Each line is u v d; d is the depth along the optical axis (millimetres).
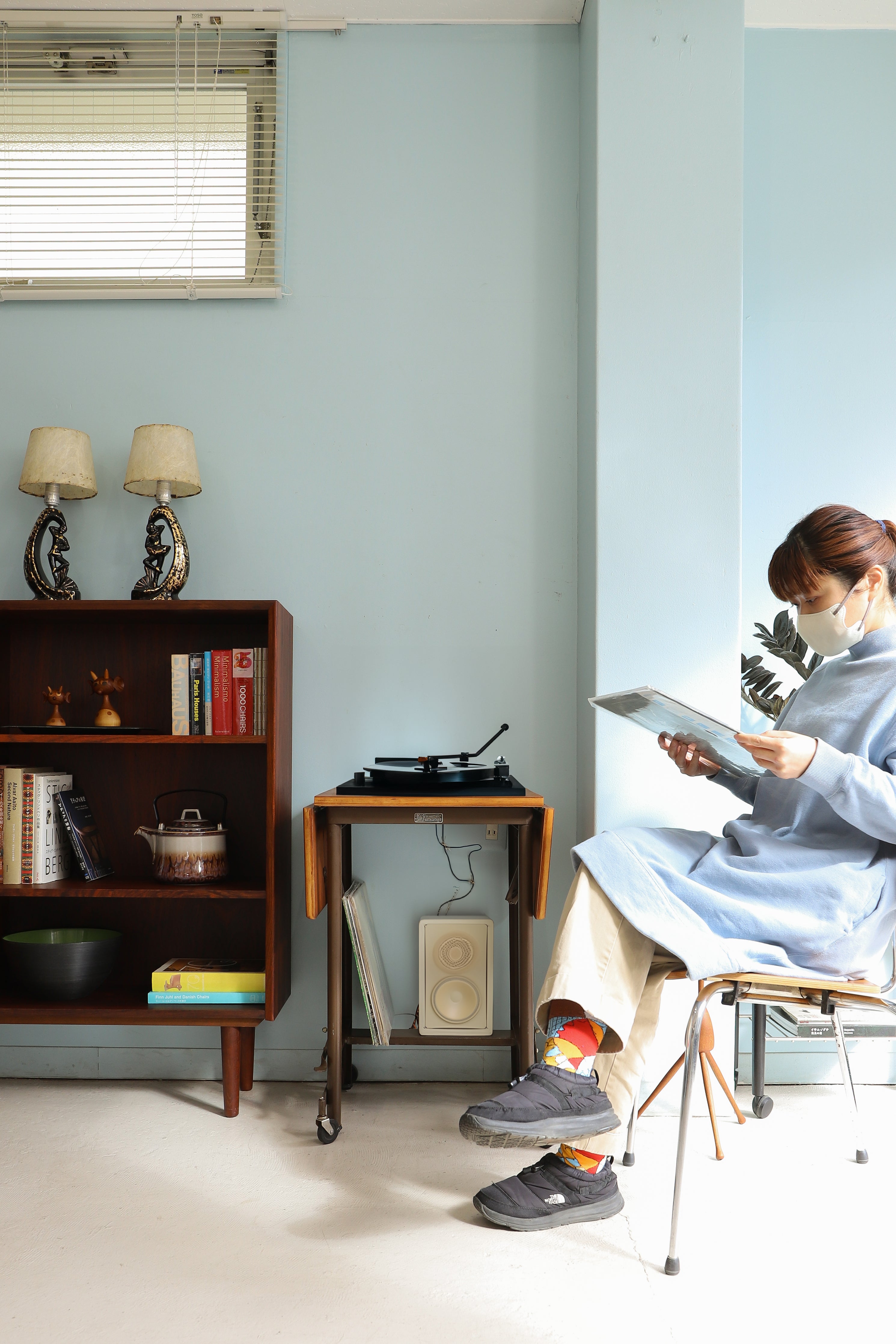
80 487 2025
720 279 1966
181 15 2186
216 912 2088
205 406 2164
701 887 1352
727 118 1978
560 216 2182
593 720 1941
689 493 1948
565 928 1338
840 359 2207
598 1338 1095
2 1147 1659
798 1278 1229
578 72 2191
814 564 1423
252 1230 1350
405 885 2092
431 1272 1235
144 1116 1815
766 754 1268
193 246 2209
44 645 2121
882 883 1327
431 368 2168
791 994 1316
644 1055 1418
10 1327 1107
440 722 2127
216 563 2145
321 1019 2051
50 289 2166
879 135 2229
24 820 1909
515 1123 1187
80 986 1885
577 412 2156
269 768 1853
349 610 2139
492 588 2143
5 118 2254
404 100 2195
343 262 2182
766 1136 1727
